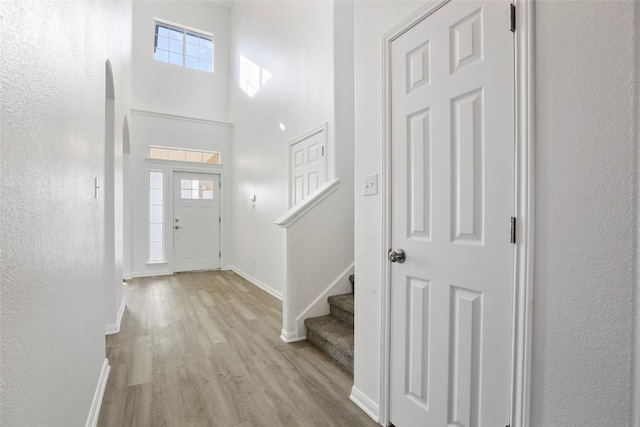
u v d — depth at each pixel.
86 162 1.44
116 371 2.13
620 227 0.80
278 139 4.14
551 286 0.94
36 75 0.82
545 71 0.96
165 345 2.56
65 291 1.10
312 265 2.80
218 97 5.94
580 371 0.88
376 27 1.66
